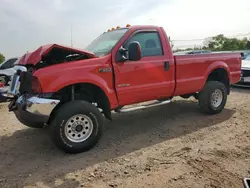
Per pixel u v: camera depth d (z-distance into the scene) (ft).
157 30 17.38
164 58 17.29
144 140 15.80
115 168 12.25
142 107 16.92
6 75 40.16
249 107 22.68
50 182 11.27
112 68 15.11
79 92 15.57
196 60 19.07
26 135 17.57
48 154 14.23
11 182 11.39
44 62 14.82
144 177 11.27
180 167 11.97
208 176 11.04
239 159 12.53
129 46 14.67
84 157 13.61
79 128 14.01
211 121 19.01
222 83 21.13
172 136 16.30
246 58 36.60
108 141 15.81
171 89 17.89
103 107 15.79
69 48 13.93
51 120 14.14
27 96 14.32
